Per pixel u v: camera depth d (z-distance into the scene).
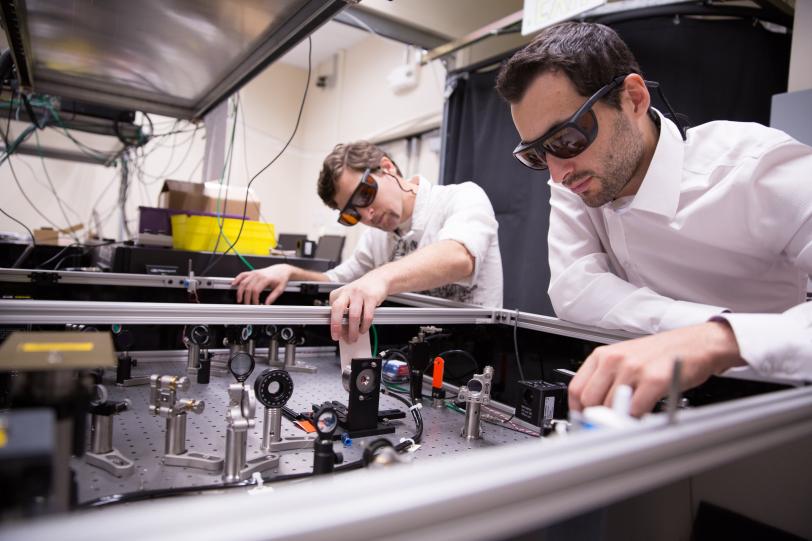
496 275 1.63
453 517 0.28
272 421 0.77
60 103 2.66
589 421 0.41
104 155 4.13
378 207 1.61
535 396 0.92
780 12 2.14
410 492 0.27
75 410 0.38
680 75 2.22
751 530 0.73
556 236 1.20
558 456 0.32
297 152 6.41
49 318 0.70
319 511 0.25
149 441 0.77
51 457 0.27
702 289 1.09
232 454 0.66
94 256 2.46
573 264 1.08
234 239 2.04
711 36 2.19
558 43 0.85
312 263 2.08
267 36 1.38
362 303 0.92
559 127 0.83
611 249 1.17
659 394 0.55
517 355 1.13
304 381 1.18
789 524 0.73
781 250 0.94
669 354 0.60
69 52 1.60
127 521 0.23
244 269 1.95
